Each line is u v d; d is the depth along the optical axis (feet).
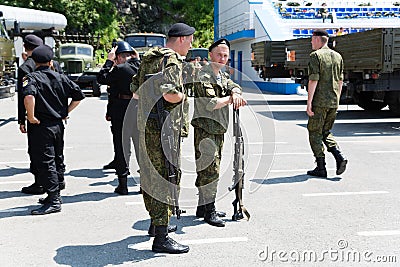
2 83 46.80
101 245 15.33
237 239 15.74
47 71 18.38
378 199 19.93
